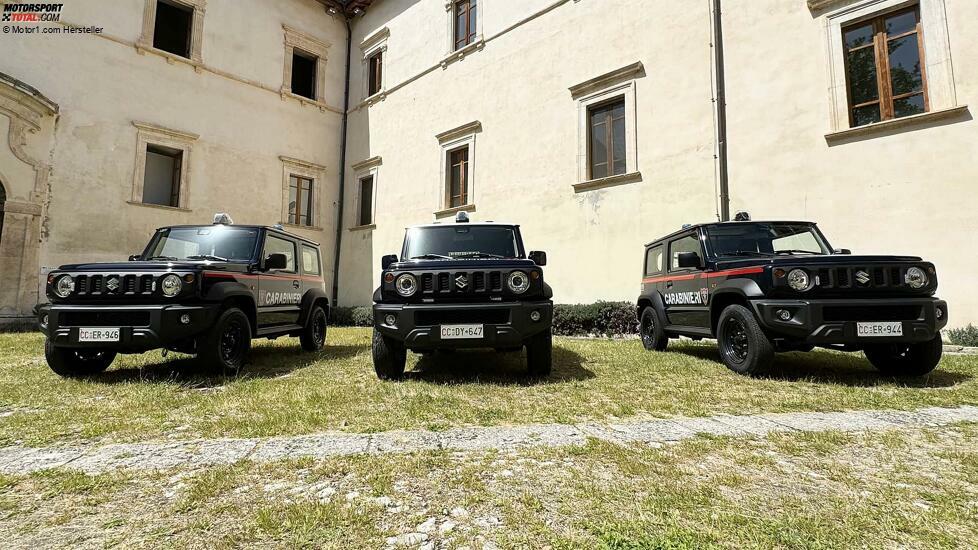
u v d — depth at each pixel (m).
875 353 5.02
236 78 15.56
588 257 11.23
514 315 4.39
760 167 8.77
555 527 1.78
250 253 5.84
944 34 7.34
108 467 2.39
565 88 12.06
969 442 2.78
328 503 1.98
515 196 12.90
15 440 2.83
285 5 17.14
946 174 7.08
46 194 11.71
